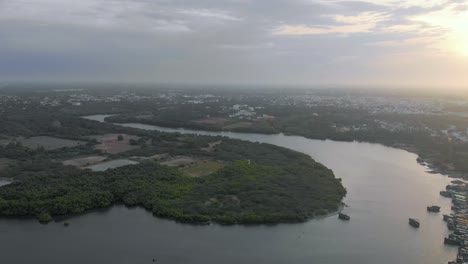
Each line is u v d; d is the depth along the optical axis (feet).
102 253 515.91
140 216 635.25
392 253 536.83
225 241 556.92
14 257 501.56
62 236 561.43
